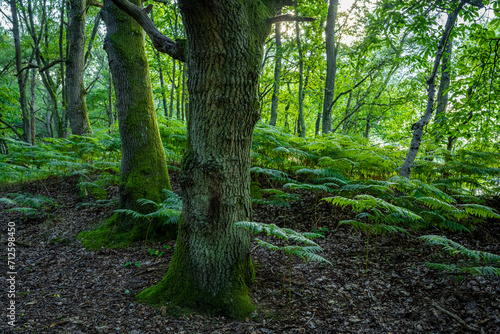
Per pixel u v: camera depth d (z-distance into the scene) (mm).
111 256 4758
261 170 5273
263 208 5852
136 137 5488
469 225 4430
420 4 5211
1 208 7156
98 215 6258
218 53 2848
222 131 3072
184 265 3371
